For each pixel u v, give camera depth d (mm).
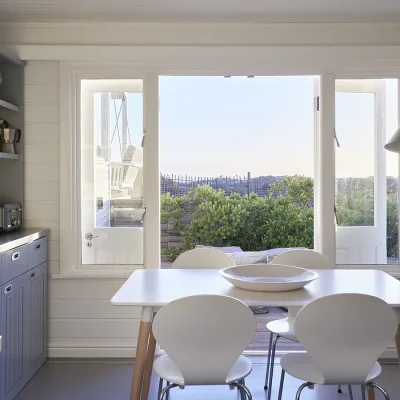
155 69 3287
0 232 2881
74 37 3244
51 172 3275
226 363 1697
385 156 3389
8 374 2479
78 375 2953
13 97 3229
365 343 1664
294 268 2396
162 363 1999
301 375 1879
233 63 3277
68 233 3273
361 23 3250
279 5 2936
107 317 3293
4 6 2916
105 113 3346
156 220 3328
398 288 2152
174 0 2848
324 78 3297
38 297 3021
